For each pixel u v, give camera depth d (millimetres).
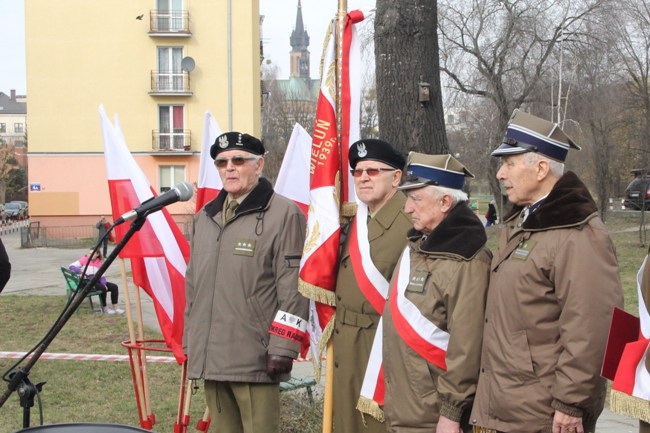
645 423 2928
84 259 11758
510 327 3057
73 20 32000
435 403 3381
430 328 3396
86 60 32156
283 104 47031
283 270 4141
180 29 31875
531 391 2984
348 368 3924
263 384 4156
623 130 22781
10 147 77625
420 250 3520
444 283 3369
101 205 32500
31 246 29141
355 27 4477
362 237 3926
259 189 4281
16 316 11414
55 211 32406
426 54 5633
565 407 2857
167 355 8422
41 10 31891
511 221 3279
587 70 22375
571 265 2900
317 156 4219
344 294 3959
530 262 3010
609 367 2826
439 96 5703
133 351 5082
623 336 2848
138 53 32156
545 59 23688
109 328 10305
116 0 31969
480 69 24969
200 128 32469
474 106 27859
